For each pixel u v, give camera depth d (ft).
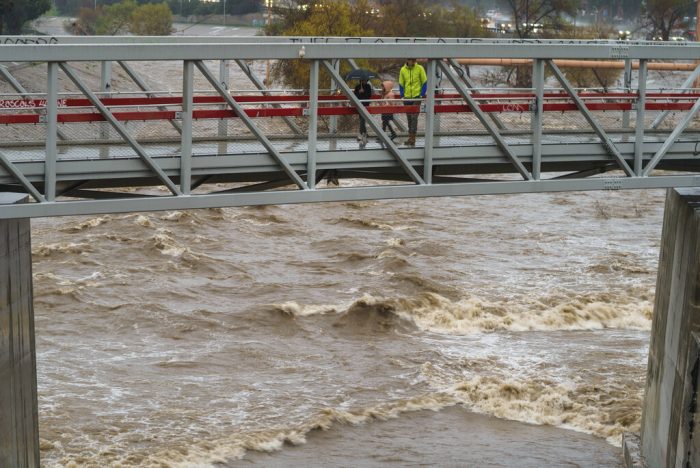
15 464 77.61
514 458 95.35
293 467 92.27
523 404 105.29
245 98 80.64
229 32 424.87
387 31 301.43
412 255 156.76
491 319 129.08
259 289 138.31
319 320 126.93
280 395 105.91
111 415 99.14
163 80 274.16
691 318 79.71
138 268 144.46
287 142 79.97
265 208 184.14
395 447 96.68
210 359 114.52
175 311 127.44
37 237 159.53
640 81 78.02
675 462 81.25
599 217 187.93
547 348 121.39
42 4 309.42
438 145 77.41
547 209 193.67
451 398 106.73
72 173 68.39
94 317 124.57
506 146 75.31
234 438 95.81
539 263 155.12
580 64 176.14
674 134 77.97
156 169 67.56
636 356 118.42
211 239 162.91
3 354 74.84
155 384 106.93
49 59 63.36
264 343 119.65
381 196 71.00
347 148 77.05
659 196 207.92
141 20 394.52
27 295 80.07
